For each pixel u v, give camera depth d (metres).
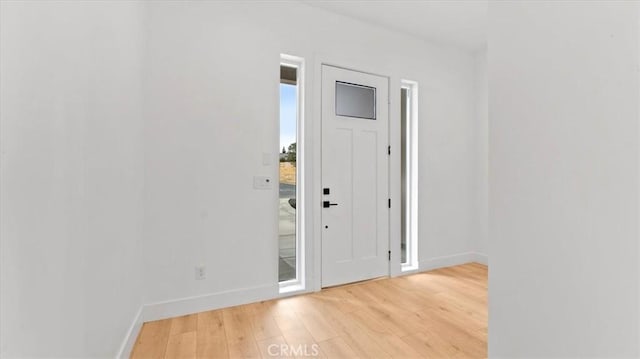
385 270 3.12
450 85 3.56
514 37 0.78
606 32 0.60
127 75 1.75
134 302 1.89
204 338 1.91
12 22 0.80
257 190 2.48
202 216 2.29
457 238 3.61
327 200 2.81
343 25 2.88
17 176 0.82
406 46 3.25
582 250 0.64
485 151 3.64
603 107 0.61
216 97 2.34
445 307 2.38
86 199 1.22
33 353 0.87
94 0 1.31
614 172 0.59
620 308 0.58
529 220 0.74
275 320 2.15
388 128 3.17
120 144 1.62
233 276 2.39
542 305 0.71
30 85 0.88
